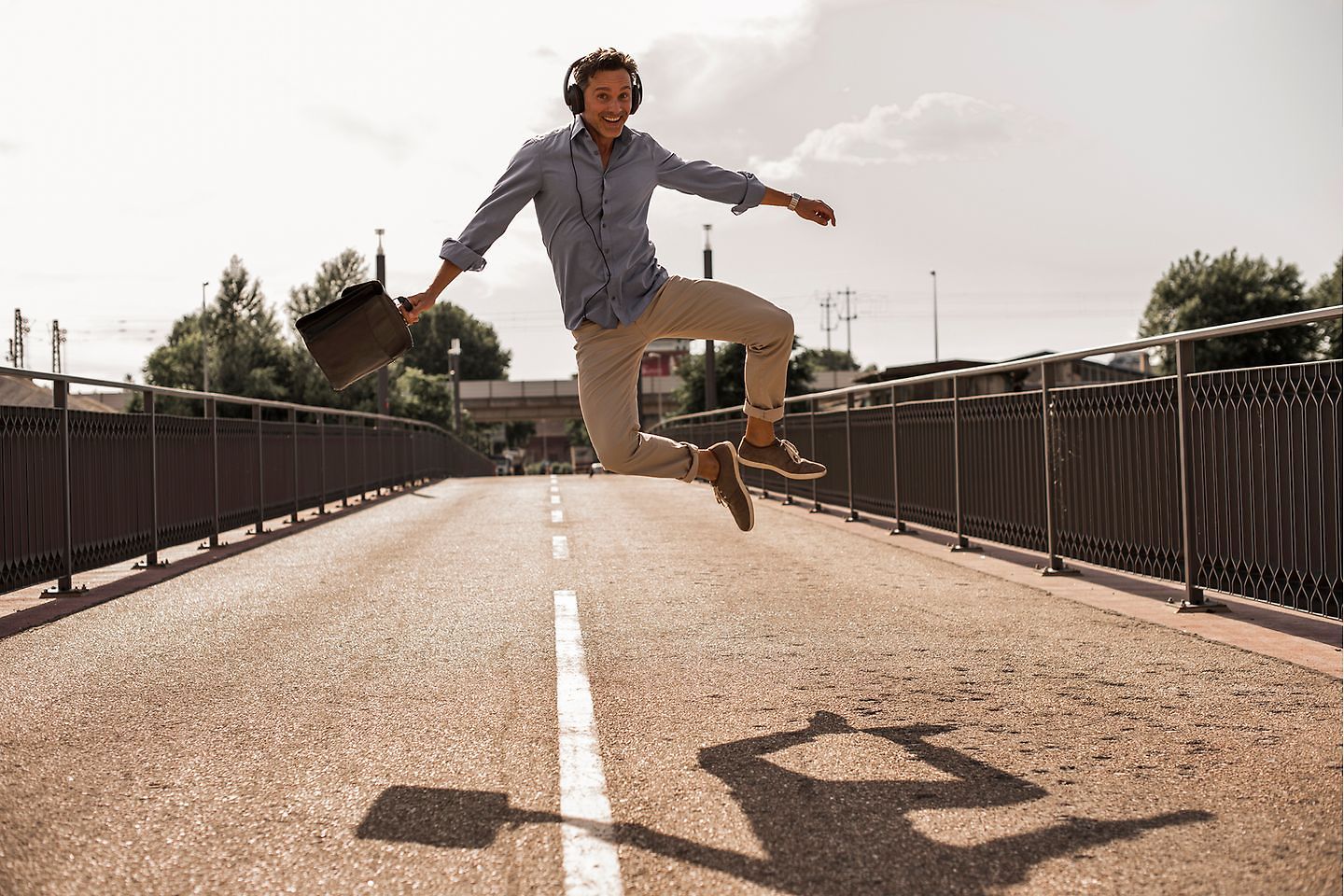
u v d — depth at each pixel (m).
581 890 2.22
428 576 7.37
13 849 2.50
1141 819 2.56
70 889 2.28
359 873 2.34
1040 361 7.10
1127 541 6.20
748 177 4.04
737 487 4.07
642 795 2.80
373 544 9.67
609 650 4.74
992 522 8.05
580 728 3.47
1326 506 4.54
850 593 6.37
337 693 4.02
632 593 6.42
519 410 84.69
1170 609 5.62
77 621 5.76
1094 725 3.41
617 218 3.78
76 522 6.86
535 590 6.59
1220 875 2.23
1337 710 3.51
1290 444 4.75
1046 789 2.79
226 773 3.07
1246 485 5.07
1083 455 6.66
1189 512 5.53
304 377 55.38
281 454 11.85
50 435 6.50
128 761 3.21
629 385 3.96
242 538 10.55
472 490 20.14
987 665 4.34
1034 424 7.33
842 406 12.13
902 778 2.90
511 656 4.64
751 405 4.27
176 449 8.73
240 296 56.53
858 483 11.41
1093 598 6.07
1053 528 7.09
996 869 2.29
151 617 5.84
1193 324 52.19
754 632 5.13
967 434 8.45
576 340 3.96
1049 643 4.77
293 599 6.43
